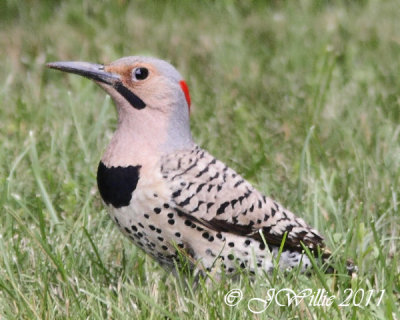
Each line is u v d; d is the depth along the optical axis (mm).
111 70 8680
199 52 17891
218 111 14492
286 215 8945
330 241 9508
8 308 8141
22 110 13820
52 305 8289
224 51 17609
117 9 20312
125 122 8625
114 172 8430
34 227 10305
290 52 17469
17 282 8797
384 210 10898
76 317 8156
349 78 15984
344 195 11203
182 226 8406
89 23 19172
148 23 19750
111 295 8547
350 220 10094
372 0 21047
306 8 20531
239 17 20469
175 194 8320
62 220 10516
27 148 11297
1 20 19859
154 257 8836
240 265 8711
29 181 11555
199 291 8648
